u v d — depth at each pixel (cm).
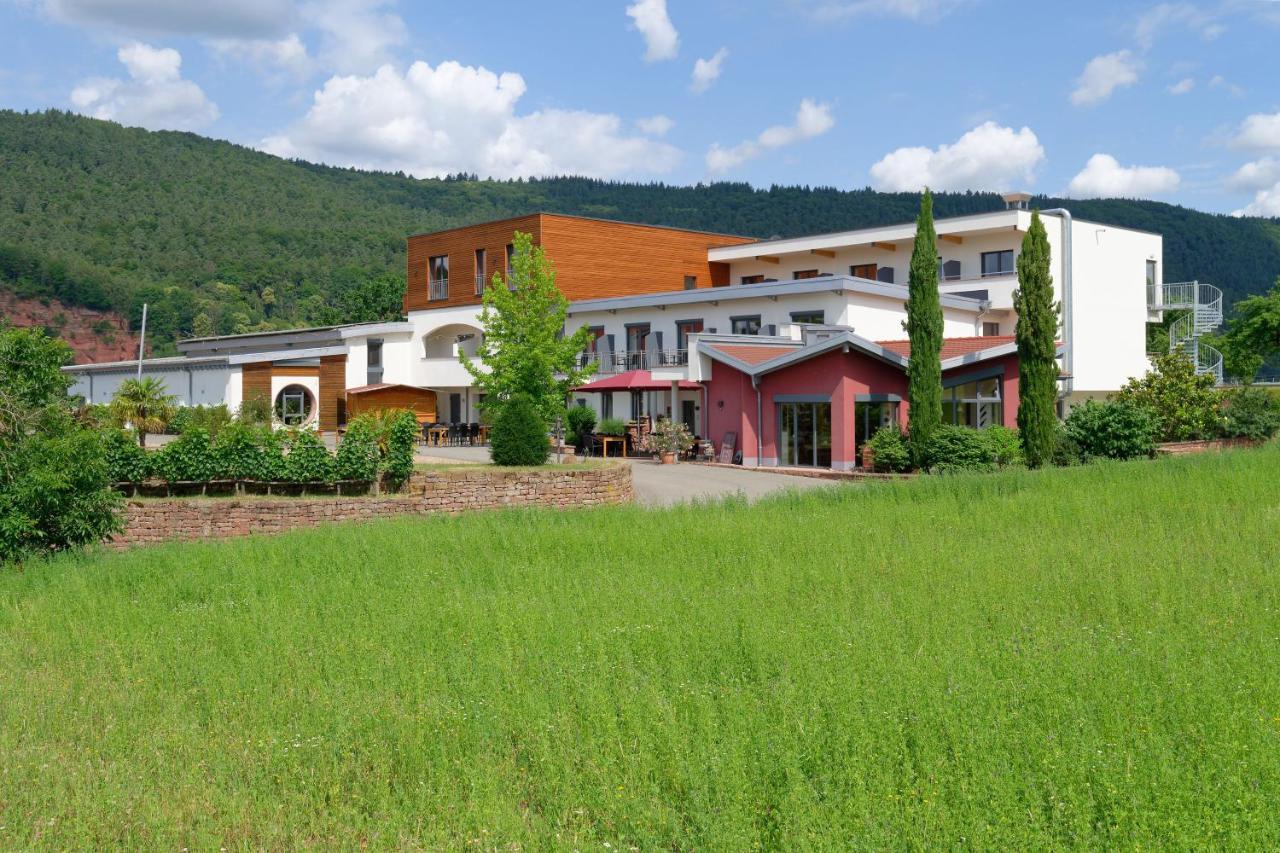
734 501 1909
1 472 1517
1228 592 971
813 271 5097
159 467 2027
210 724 717
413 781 603
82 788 608
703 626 889
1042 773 548
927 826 502
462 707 697
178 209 13200
